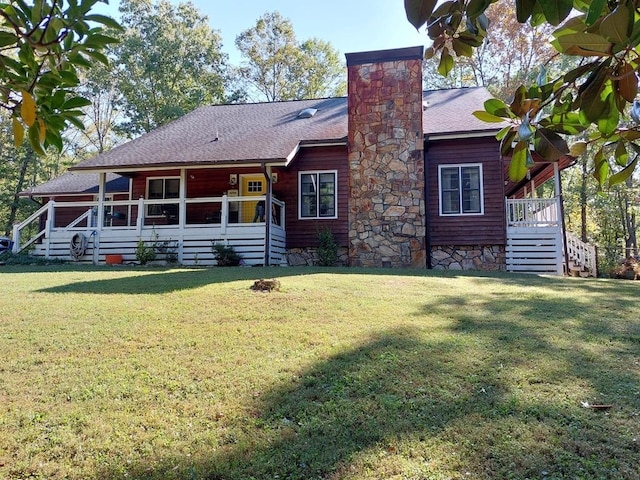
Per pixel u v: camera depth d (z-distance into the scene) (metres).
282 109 15.65
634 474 2.02
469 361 3.50
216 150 11.91
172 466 2.20
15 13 1.36
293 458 2.24
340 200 12.16
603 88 1.20
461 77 24.92
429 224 11.47
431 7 1.12
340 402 2.84
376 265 11.12
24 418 2.70
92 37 1.45
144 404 2.88
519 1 1.14
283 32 30.20
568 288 7.21
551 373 3.24
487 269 11.20
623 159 1.45
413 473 2.08
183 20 27.23
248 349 3.89
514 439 2.34
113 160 11.99
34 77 1.43
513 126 1.44
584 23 1.09
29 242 12.34
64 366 3.54
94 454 2.32
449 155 11.57
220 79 28.52
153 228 11.62
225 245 11.24
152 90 26.28
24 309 5.32
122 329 4.51
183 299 5.84
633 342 4.02
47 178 28.45
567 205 24.67
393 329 4.45
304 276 7.89
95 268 9.95
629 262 11.80
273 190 12.62
